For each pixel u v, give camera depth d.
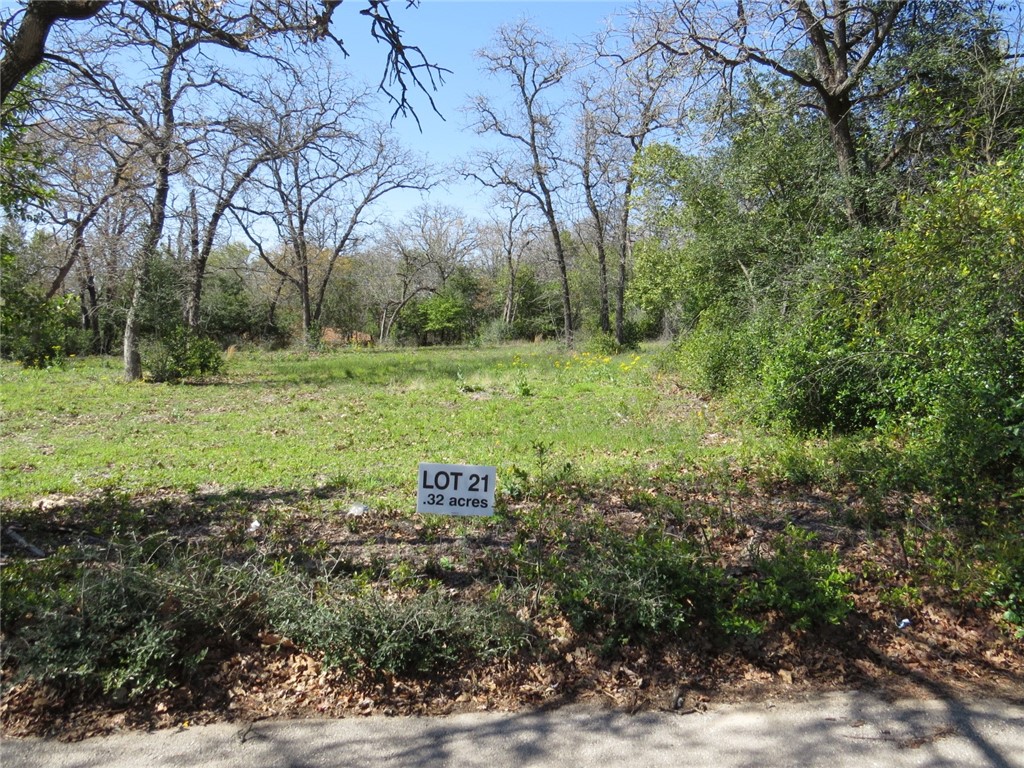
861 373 9.73
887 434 9.10
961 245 6.52
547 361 26.17
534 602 4.79
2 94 5.37
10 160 8.63
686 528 6.30
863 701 4.18
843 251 10.84
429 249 60.91
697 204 17.84
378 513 6.78
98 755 3.51
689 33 12.75
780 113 13.95
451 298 59.97
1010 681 4.45
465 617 4.43
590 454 9.77
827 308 9.72
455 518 6.49
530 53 34.38
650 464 8.84
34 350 7.67
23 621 4.21
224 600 4.33
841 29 13.29
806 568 5.18
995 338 7.07
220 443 10.95
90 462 9.59
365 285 59.84
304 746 3.64
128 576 4.30
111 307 20.58
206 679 4.05
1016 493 6.34
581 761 3.58
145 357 20.34
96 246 17.42
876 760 3.61
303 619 4.30
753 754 3.65
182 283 21.06
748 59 12.95
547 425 12.18
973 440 6.69
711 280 17.73
